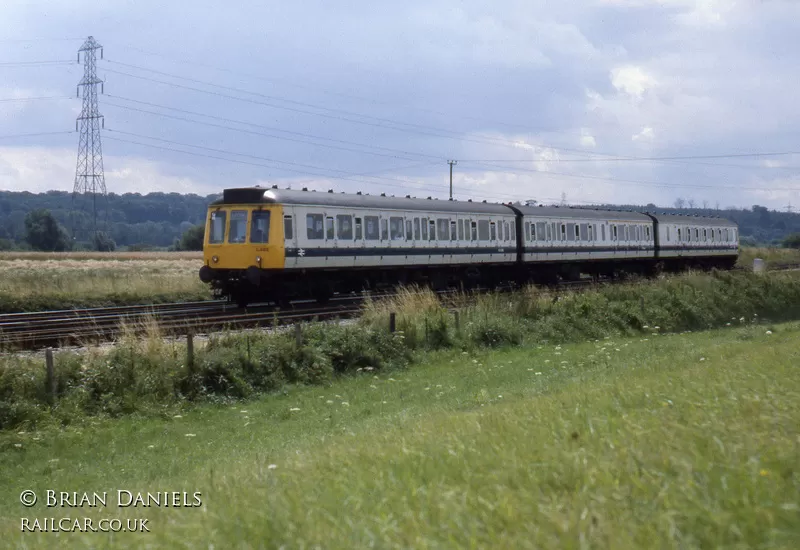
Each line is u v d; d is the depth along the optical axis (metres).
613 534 4.58
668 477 5.61
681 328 28.56
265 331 20.05
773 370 10.94
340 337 19.78
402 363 20.34
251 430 13.98
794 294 35.19
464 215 38.25
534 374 17.94
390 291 34.66
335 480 6.55
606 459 6.11
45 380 15.26
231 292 30.30
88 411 15.12
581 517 4.82
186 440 13.54
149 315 20.39
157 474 10.97
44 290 32.94
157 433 14.16
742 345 18.23
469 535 4.81
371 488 6.21
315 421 14.25
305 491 6.29
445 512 5.22
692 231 57.78
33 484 11.21
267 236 29.17
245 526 5.46
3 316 26.59
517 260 42.12
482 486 5.84
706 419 7.30
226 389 16.75
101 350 17.19
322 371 18.50
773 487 5.20
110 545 6.00
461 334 23.02
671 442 6.46
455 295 30.00
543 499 5.38
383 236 33.56
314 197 30.86
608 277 50.56
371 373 19.36
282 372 17.92
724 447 6.11
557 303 27.84
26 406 14.45
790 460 5.80
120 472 11.50
